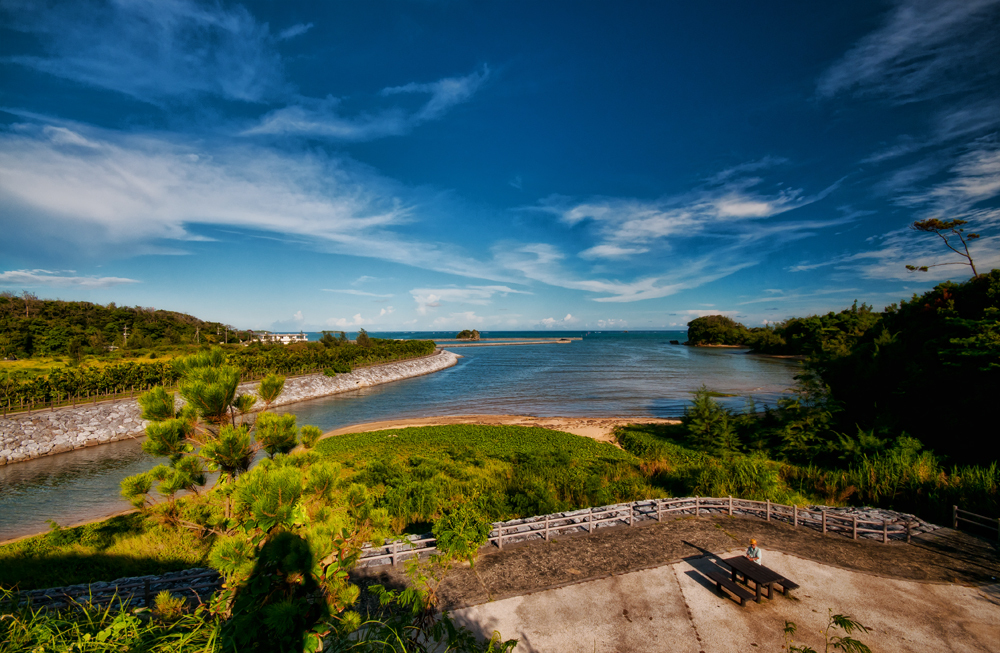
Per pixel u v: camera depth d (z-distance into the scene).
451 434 33.47
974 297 23.31
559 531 11.97
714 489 17.73
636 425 36.53
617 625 7.98
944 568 10.05
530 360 119.50
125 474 24.89
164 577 9.99
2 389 31.98
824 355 27.28
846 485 18.03
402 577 9.34
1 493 21.95
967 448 18.72
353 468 24.38
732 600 8.77
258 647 3.63
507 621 8.05
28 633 3.64
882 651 7.28
